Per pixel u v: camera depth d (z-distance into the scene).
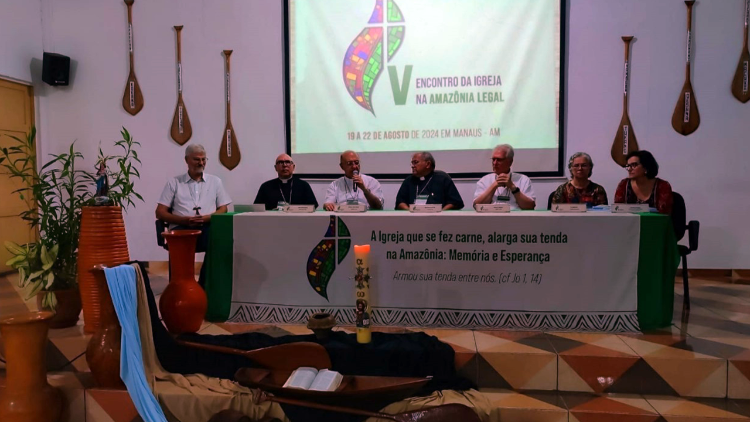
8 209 4.50
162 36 4.64
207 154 4.66
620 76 4.12
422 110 4.41
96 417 2.15
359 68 4.46
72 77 4.76
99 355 2.13
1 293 3.58
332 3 4.45
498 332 2.50
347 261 2.65
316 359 2.20
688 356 2.11
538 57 4.21
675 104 4.06
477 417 1.92
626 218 2.46
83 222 2.50
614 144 4.16
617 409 1.95
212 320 2.77
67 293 2.60
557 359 2.15
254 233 2.72
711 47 3.99
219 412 2.01
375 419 2.00
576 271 2.49
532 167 4.29
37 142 4.73
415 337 2.35
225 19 4.56
